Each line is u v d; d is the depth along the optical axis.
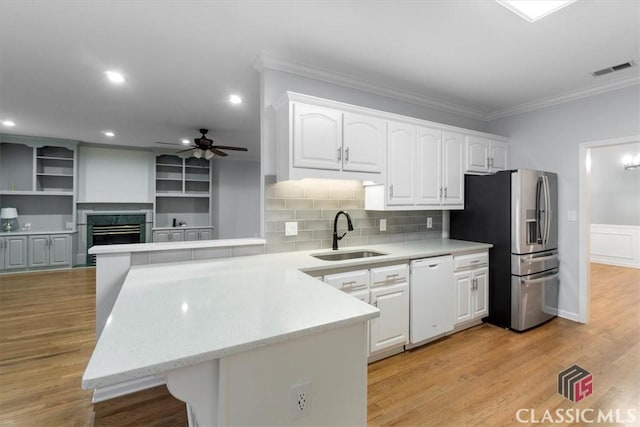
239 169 7.89
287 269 1.96
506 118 3.81
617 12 1.87
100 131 5.07
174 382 0.89
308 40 2.23
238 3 1.83
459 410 1.84
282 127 2.32
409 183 2.84
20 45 2.31
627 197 6.04
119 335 0.97
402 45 2.29
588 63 2.56
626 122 2.87
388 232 3.21
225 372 0.92
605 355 2.49
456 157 3.21
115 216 6.29
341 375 1.15
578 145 3.19
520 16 1.91
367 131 2.54
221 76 2.87
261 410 0.98
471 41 2.22
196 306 1.25
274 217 2.54
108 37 2.21
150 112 4.00
